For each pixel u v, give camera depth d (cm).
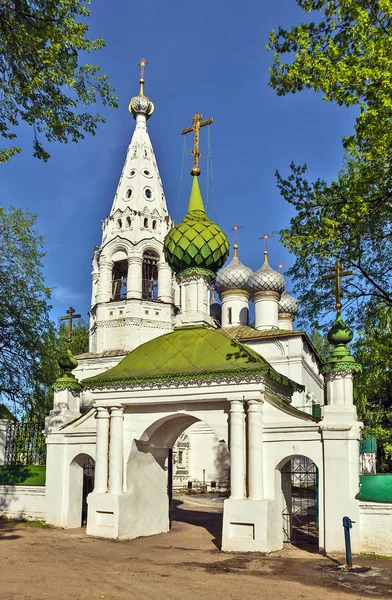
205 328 1814
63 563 1207
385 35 1195
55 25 1284
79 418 1836
